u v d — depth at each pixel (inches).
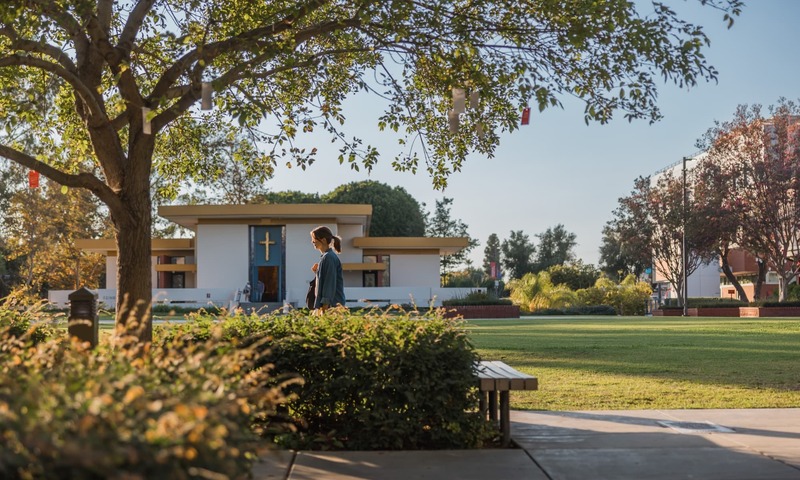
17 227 1958.7
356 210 1626.5
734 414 311.6
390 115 370.0
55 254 2009.1
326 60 368.5
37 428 95.6
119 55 296.8
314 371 253.8
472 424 249.3
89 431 98.3
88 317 265.7
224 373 143.6
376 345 247.6
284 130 364.2
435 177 382.0
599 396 362.3
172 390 123.6
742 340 706.8
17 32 293.3
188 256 1877.5
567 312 1819.6
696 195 1909.4
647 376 436.8
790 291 1955.0
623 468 219.3
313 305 343.9
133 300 288.8
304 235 1691.7
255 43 278.7
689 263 2052.2
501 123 363.3
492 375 256.2
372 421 247.0
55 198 1932.8
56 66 271.0
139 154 296.8
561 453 239.6
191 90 296.8
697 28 261.1
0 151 271.7
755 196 1855.3
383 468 219.1
